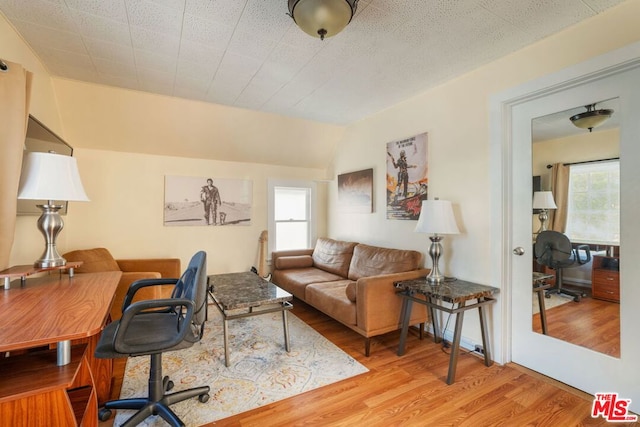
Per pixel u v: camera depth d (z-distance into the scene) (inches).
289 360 91.7
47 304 53.7
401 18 70.9
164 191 146.8
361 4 65.7
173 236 148.8
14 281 72.1
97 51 86.4
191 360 90.9
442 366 89.0
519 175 89.0
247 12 69.1
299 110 137.2
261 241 166.2
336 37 79.0
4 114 61.9
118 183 138.0
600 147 72.5
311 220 184.5
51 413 41.0
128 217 139.9
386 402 71.7
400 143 126.7
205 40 80.7
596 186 73.5
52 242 73.2
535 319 85.7
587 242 75.2
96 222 134.0
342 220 167.9
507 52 86.7
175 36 78.9
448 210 95.9
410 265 110.7
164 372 83.9
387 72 99.1
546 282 83.3
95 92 112.3
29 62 85.3
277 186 174.6
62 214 116.9
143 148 140.4
